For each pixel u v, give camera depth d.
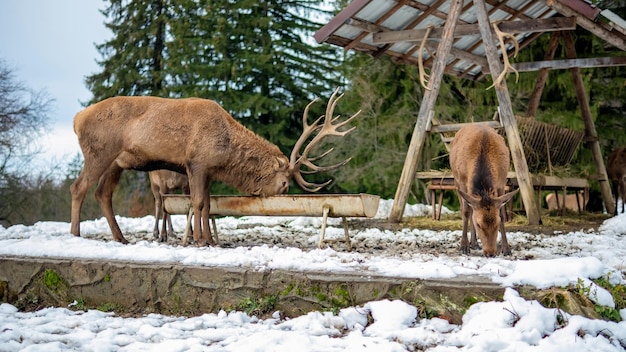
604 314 5.04
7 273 6.56
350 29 11.58
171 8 25.66
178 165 7.98
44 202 22.59
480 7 10.41
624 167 13.16
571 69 13.41
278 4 26.14
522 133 11.23
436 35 10.79
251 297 5.78
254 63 24.19
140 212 25.50
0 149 21.53
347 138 21.86
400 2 10.98
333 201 7.37
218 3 24.77
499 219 6.83
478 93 19.83
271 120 25.42
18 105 22.02
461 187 7.55
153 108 7.91
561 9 10.23
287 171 8.26
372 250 7.82
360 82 21.33
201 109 7.88
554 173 12.07
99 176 8.03
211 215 8.31
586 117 13.49
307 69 25.89
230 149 7.93
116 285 6.20
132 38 26.38
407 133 21.14
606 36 10.56
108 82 27.05
